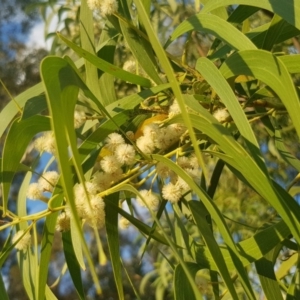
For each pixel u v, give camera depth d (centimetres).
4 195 21
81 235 14
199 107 20
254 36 26
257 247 22
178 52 64
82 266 24
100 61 23
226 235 19
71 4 57
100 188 21
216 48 29
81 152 22
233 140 18
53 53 51
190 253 23
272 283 24
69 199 14
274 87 19
